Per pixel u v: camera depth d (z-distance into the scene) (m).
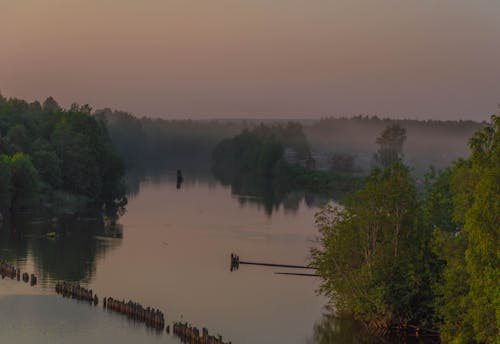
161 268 112.56
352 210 81.06
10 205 163.75
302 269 116.44
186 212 187.12
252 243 139.25
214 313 88.00
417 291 75.44
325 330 81.94
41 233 140.50
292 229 159.75
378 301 75.88
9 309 84.44
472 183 63.53
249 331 81.25
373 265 77.75
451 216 74.69
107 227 153.38
